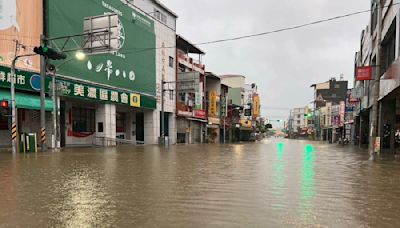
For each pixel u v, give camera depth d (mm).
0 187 7184
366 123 36531
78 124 26453
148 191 6875
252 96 74562
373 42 28156
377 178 9219
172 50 37906
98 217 4809
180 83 38656
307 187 7570
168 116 37844
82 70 24156
